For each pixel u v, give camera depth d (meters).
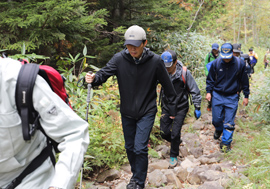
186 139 5.36
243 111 7.07
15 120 1.28
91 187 3.39
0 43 5.46
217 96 4.77
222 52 4.51
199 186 3.28
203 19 17.20
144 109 3.08
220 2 18.17
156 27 9.38
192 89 4.24
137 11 9.30
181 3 10.03
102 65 8.14
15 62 1.34
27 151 1.39
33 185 1.40
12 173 1.40
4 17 5.50
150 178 3.62
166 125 4.34
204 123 6.32
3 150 1.31
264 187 3.12
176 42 9.75
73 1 5.45
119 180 3.69
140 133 3.07
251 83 9.65
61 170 1.26
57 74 1.50
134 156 3.22
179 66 4.19
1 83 1.25
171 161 4.29
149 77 3.02
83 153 1.35
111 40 9.17
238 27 32.47
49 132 1.34
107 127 4.38
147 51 2.97
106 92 5.48
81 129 1.37
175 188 3.46
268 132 4.79
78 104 4.21
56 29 5.82
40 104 1.29
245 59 8.11
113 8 8.83
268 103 5.91
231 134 4.61
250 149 4.44
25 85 1.26
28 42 5.57
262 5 30.28
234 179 3.36
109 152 3.97
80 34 6.92
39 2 5.38
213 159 4.37
